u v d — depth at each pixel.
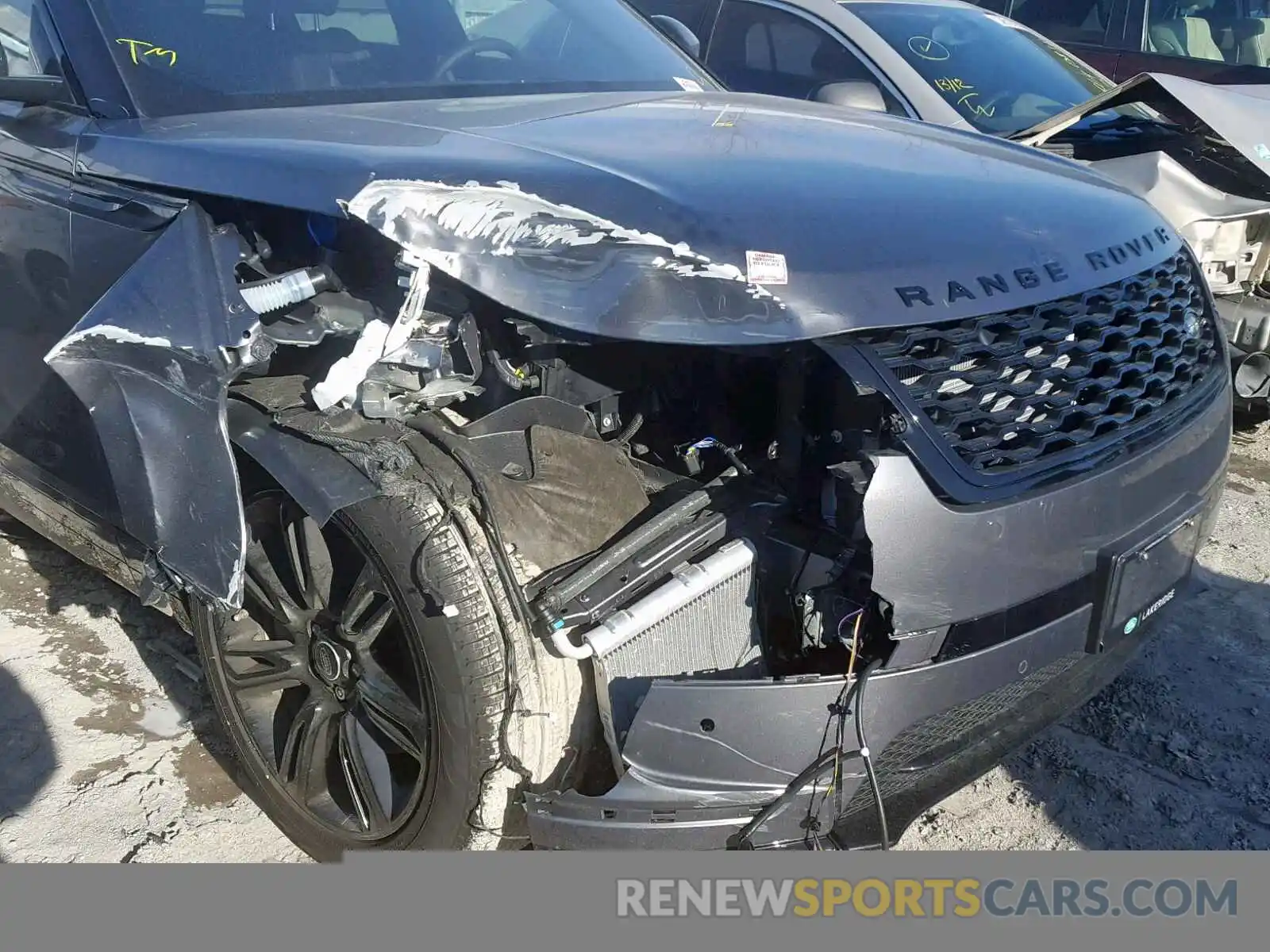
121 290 2.13
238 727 2.45
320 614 2.26
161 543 2.15
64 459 2.71
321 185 2.06
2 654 3.07
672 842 1.89
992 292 2.05
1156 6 7.27
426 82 2.92
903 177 2.30
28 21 2.78
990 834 2.49
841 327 1.91
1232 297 4.21
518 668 1.93
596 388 2.34
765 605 2.07
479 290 1.92
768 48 5.23
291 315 2.18
